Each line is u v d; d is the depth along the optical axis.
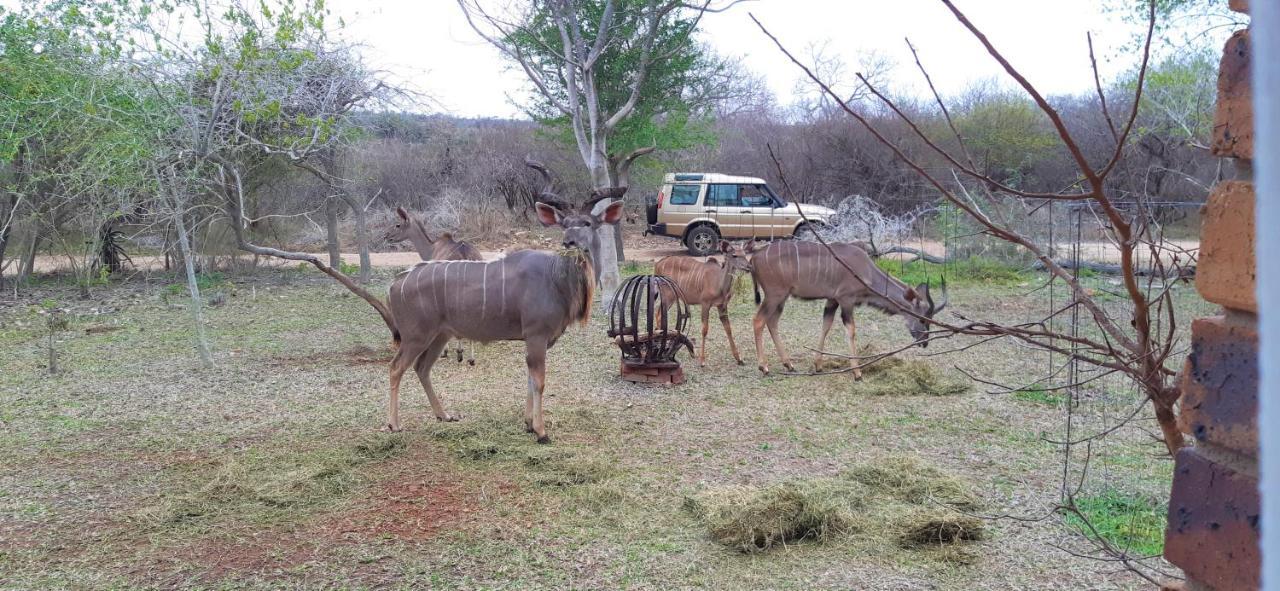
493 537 4.76
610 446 6.29
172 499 5.24
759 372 8.62
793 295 8.47
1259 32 0.56
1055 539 4.63
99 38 7.84
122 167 8.62
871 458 5.99
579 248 6.41
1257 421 1.03
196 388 7.99
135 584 4.23
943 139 22.84
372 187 23.47
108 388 7.99
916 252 16.38
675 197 18.84
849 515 4.83
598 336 10.36
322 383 8.20
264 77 8.81
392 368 6.59
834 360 8.92
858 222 19.16
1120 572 4.23
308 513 5.09
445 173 25.58
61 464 5.93
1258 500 1.03
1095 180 1.53
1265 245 0.56
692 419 6.97
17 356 9.38
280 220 16.45
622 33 11.47
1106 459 5.88
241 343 10.11
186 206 12.04
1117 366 1.97
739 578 4.27
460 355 9.08
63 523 4.94
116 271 15.84
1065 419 6.89
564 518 5.01
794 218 18.62
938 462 5.90
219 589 4.19
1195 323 1.13
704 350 9.02
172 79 8.16
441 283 6.35
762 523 4.64
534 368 6.33
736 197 18.81
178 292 14.04
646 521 4.95
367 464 5.93
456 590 4.17
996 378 8.22
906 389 7.76
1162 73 12.22
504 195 25.03
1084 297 1.98
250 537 4.76
